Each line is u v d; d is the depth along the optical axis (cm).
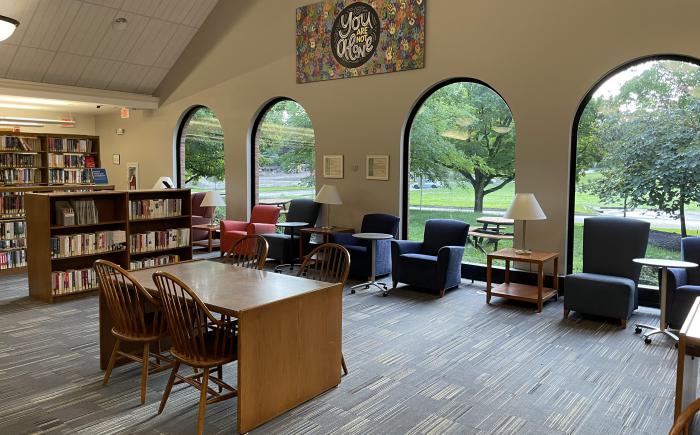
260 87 859
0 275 704
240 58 880
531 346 439
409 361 403
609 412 322
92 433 290
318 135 799
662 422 310
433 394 344
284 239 759
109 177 1142
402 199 732
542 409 325
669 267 452
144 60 926
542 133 605
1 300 579
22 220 729
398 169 720
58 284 573
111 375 371
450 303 576
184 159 1020
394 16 704
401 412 318
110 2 779
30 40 783
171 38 909
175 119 986
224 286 342
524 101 615
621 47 552
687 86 585
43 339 449
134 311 346
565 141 591
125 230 633
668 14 525
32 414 312
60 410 318
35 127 1093
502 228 779
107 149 1140
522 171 622
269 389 304
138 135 1066
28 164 998
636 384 364
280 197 930
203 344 287
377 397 338
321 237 789
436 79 678
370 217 720
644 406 330
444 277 600
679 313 458
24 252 730
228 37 891
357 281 687
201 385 292
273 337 304
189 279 364
